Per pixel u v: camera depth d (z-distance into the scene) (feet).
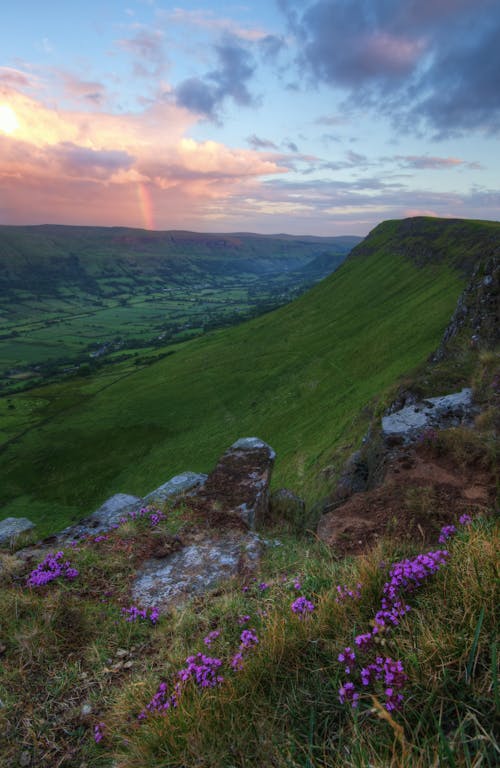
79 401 419.13
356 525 20.34
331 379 282.36
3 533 25.75
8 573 18.42
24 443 330.34
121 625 14.82
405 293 406.82
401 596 11.14
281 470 151.74
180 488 28.84
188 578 18.21
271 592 15.03
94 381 499.10
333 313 477.36
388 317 359.66
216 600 15.92
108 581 18.11
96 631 14.55
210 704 9.48
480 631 8.68
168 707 9.59
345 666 9.34
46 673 12.51
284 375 338.34
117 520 24.56
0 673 12.38
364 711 7.74
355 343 336.29
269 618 12.12
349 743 7.48
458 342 77.10
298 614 11.63
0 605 15.06
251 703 9.24
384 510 21.21
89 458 292.61
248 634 11.37
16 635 13.53
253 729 8.60
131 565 19.29
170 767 8.33
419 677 8.22
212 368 424.46
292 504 33.71
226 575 18.26
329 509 30.17
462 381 48.06
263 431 242.58
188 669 10.48
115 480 257.75
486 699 7.27
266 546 21.48
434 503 20.56
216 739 8.51
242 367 395.55
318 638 10.51
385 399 91.61
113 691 11.60
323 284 628.28
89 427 341.82
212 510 24.70
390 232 613.11
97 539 21.67
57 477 274.16
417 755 6.84
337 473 102.78
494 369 43.21
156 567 19.30
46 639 13.67
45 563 18.54
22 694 11.66
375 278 508.94
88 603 16.29
